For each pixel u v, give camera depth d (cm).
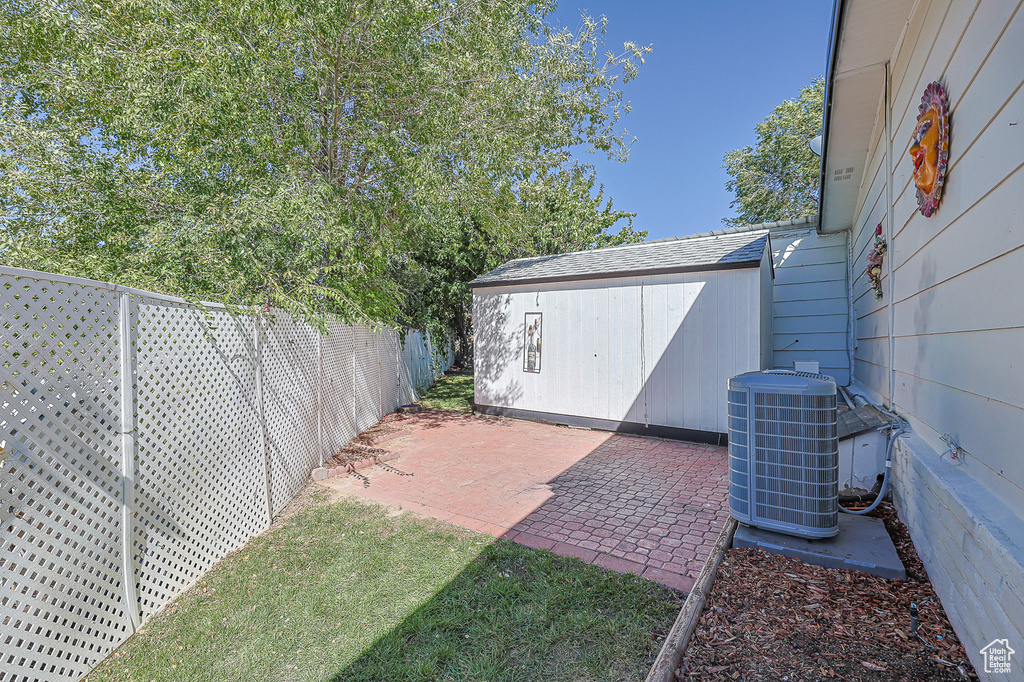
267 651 242
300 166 619
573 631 251
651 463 598
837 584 280
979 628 203
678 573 311
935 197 292
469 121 753
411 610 274
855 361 743
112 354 256
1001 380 210
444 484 515
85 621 230
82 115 539
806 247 849
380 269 796
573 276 815
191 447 318
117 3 515
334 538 378
